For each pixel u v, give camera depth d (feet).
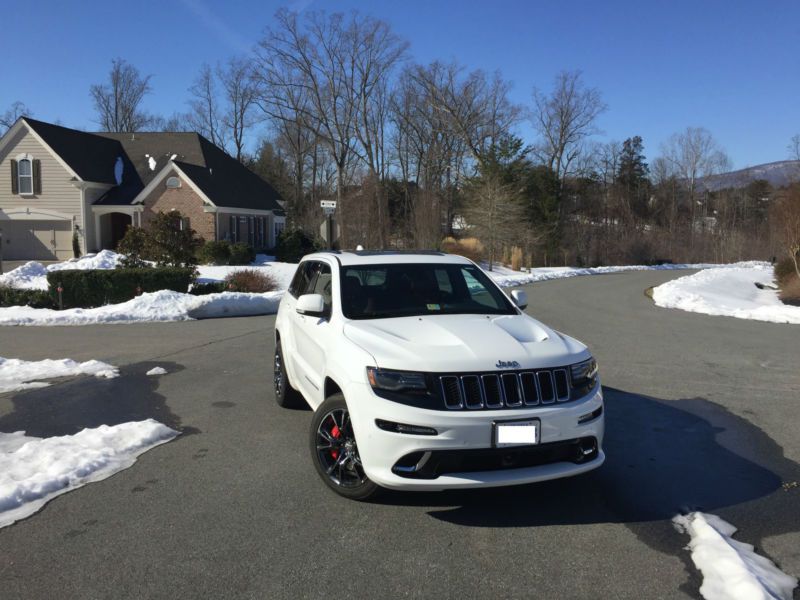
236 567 12.09
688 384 28.09
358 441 14.02
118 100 212.43
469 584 11.54
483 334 15.37
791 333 44.34
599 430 14.65
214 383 27.81
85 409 23.54
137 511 14.56
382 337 15.23
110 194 117.50
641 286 99.30
